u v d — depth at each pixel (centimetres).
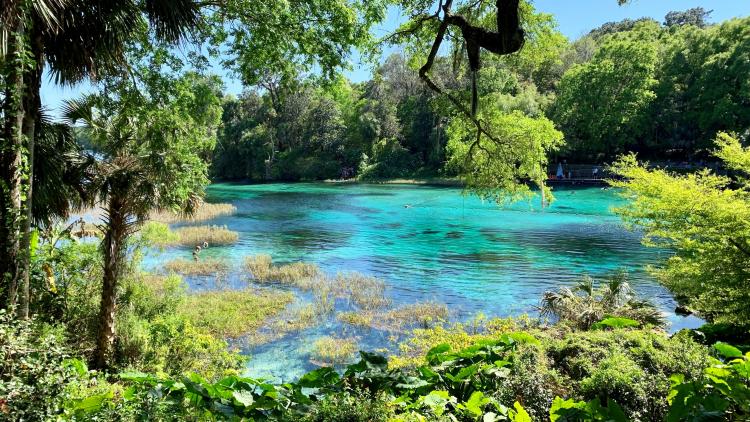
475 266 1883
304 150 6669
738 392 385
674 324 1210
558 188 4416
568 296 1130
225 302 1362
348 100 6538
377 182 5856
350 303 1411
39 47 596
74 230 1445
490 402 458
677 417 383
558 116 4672
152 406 410
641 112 4412
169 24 653
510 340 593
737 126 3928
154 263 1864
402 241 2402
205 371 864
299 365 1004
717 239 813
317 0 811
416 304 1386
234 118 6962
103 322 897
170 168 898
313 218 3212
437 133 5775
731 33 4147
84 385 496
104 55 636
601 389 484
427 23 845
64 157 786
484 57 885
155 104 853
